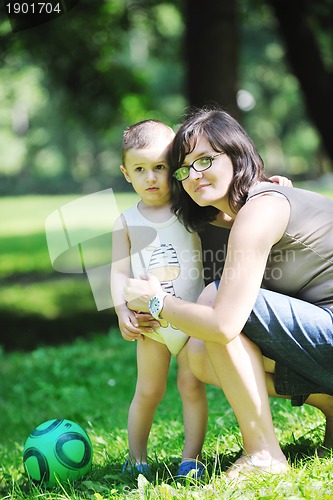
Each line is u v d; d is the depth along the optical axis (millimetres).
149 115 21578
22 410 8797
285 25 15938
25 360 11383
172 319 4367
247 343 4332
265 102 59594
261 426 4316
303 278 4477
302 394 4555
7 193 58656
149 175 4898
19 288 20406
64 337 14234
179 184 4809
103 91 19500
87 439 4867
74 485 4645
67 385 9695
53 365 10734
